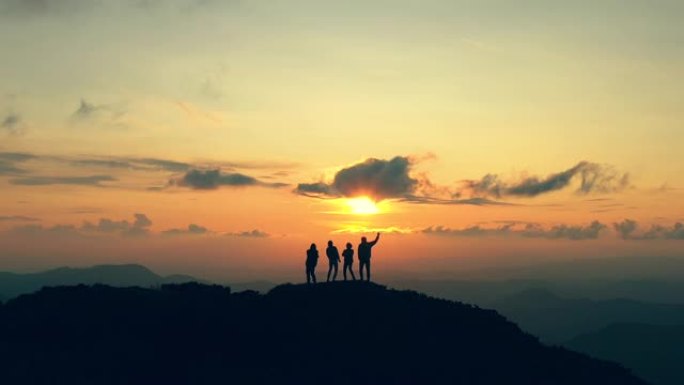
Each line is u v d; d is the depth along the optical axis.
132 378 32.84
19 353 33.38
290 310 41.72
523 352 41.84
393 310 43.00
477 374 37.31
